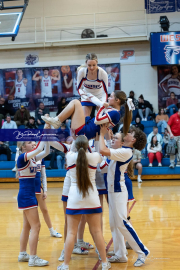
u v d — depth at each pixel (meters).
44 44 12.30
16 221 5.48
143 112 11.64
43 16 12.97
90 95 3.75
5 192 8.72
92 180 3.25
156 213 5.74
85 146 3.18
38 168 4.45
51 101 12.54
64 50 12.63
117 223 3.47
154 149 10.21
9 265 3.52
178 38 11.25
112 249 3.99
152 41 11.40
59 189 8.95
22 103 12.60
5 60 12.81
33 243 3.51
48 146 3.96
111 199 3.52
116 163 3.53
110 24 12.68
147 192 8.00
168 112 11.94
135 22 12.55
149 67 12.29
